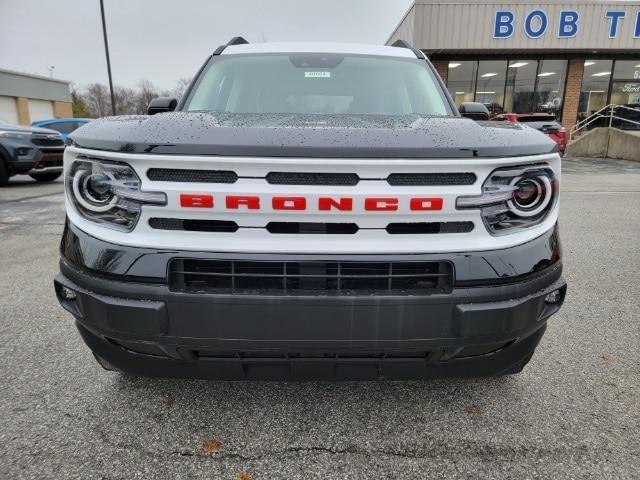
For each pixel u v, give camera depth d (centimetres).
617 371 251
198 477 174
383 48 324
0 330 294
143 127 163
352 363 165
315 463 182
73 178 164
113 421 205
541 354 269
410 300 153
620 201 818
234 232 153
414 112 271
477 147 152
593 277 406
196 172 150
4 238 535
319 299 152
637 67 1938
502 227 160
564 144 1558
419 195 150
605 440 195
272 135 152
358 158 146
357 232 152
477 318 156
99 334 167
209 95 276
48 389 229
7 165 948
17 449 187
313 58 303
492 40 1755
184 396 224
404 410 215
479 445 192
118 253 156
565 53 1875
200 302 153
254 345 156
